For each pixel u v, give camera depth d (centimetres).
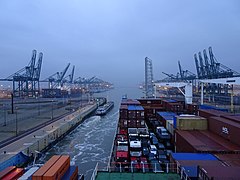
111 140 6197
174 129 3838
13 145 4369
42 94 19312
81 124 9012
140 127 4912
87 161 4431
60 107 12475
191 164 2003
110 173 2008
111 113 12788
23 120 7656
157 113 6228
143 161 2920
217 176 1480
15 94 18050
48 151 5178
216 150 2433
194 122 3694
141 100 8081
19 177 2212
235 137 2738
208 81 6500
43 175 1903
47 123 6975
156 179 1866
